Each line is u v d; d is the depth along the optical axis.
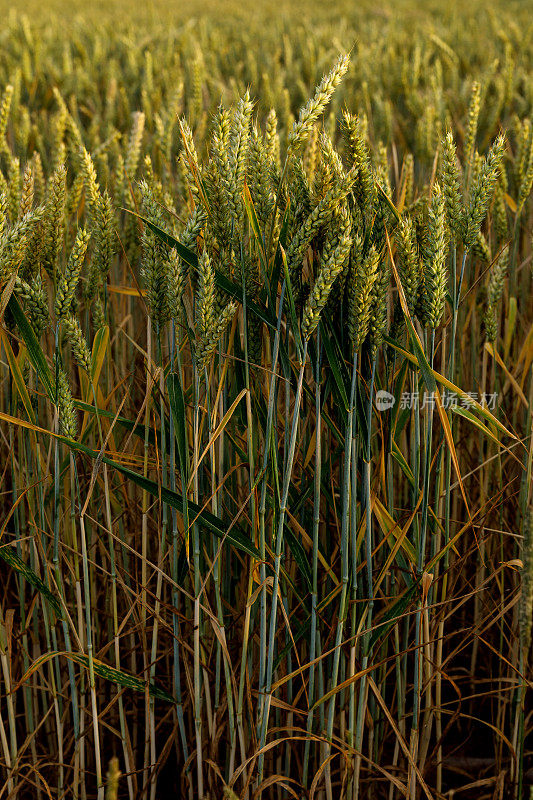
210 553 2.15
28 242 1.81
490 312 2.18
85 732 2.13
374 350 1.75
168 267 1.65
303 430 2.07
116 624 2.05
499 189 2.59
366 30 7.84
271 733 2.07
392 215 1.89
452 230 1.82
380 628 1.98
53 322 2.36
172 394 1.77
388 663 2.38
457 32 7.25
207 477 2.05
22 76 5.00
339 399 1.83
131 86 5.00
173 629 2.09
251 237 1.80
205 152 2.78
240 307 1.85
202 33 7.09
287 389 1.86
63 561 2.29
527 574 1.74
